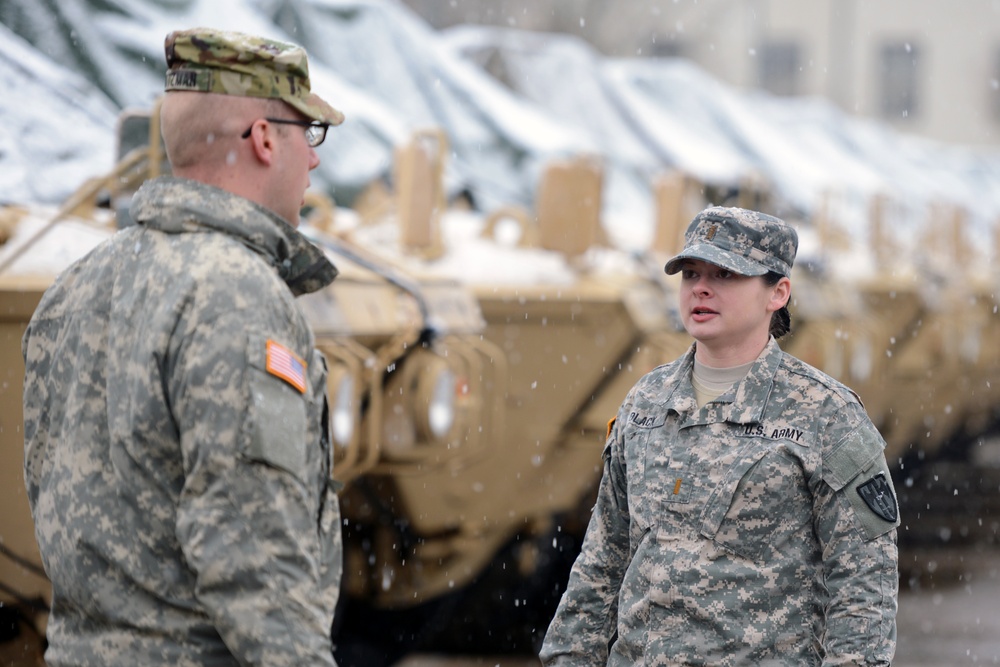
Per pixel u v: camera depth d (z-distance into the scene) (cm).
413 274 1472
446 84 2331
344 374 1276
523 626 1830
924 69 8588
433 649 1819
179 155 589
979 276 3403
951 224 3403
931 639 2022
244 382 534
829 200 2844
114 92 1670
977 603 2303
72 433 568
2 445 1081
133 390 547
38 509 576
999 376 3525
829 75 8456
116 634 546
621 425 727
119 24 1752
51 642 569
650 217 2542
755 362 696
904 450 3350
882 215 2950
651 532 684
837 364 2459
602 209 1859
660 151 2803
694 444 688
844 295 2566
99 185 1250
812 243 2844
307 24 2122
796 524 670
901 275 2853
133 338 557
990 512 3309
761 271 687
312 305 1266
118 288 575
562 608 735
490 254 1706
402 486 1463
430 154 1631
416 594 1540
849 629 648
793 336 2420
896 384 2922
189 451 531
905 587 2436
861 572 656
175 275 557
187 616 542
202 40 586
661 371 732
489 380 1504
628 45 6694
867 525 659
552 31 6419
